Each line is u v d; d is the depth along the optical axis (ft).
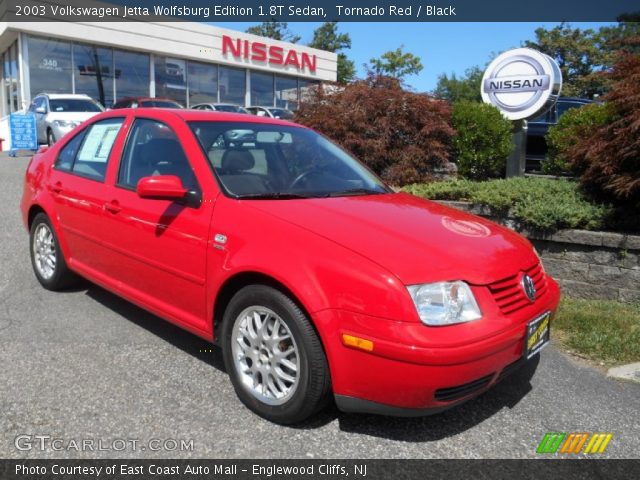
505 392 11.30
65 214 14.66
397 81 27.91
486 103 30.04
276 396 9.57
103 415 9.67
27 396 10.14
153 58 74.74
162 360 11.87
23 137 49.19
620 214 17.79
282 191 11.46
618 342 13.47
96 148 14.46
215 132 12.32
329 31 166.71
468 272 9.07
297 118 29.78
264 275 9.45
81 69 68.18
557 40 141.69
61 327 13.35
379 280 8.52
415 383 8.29
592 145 18.08
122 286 13.00
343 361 8.66
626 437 9.80
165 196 10.79
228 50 81.76
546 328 10.22
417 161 26.71
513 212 18.80
